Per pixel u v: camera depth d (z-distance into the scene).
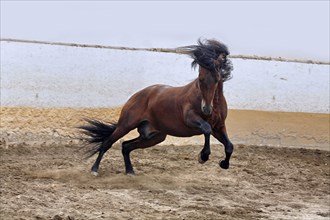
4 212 9.55
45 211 9.77
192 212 10.23
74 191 11.40
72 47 19.06
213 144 16.94
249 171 14.12
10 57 18.47
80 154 15.12
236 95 18.61
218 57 11.40
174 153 15.73
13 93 17.89
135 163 14.38
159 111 12.42
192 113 11.60
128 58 19.11
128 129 12.99
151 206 10.59
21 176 12.54
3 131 16.38
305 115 17.80
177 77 19.25
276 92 18.73
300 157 15.90
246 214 10.48
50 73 18.39
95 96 18.36
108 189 11.84
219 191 12.22
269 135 17.39
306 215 10.67
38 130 16.69
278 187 12.95
